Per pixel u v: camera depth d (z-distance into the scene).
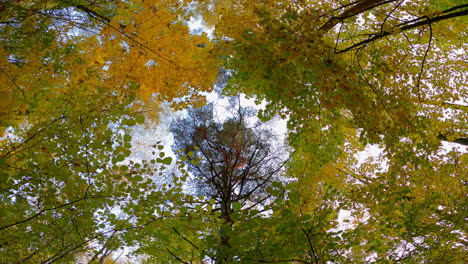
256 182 6.81
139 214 4.06
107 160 3.82
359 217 5.29
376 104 3.98
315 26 3.49
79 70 4.82
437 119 5.16
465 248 3.89
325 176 5.73
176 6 4.64
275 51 3.37
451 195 5.12
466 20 4.43
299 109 4.55
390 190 4.52
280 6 4.00
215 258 3.56
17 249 4.31
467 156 5.33
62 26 5.01
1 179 2.20
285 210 3.15
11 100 2.95
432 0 4.42
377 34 4.06
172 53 4.68
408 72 4.90
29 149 3.68
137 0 4.50
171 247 4.58
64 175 3.72
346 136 5.84
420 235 3.85
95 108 3.94
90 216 4.13
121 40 4.70
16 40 4.29
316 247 3.40
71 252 4.55
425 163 4.06
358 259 3.67
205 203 4.18
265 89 4.24
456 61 5.24
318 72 3.44
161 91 5.12
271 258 3.14
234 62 3.74
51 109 4.60
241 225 3.27
